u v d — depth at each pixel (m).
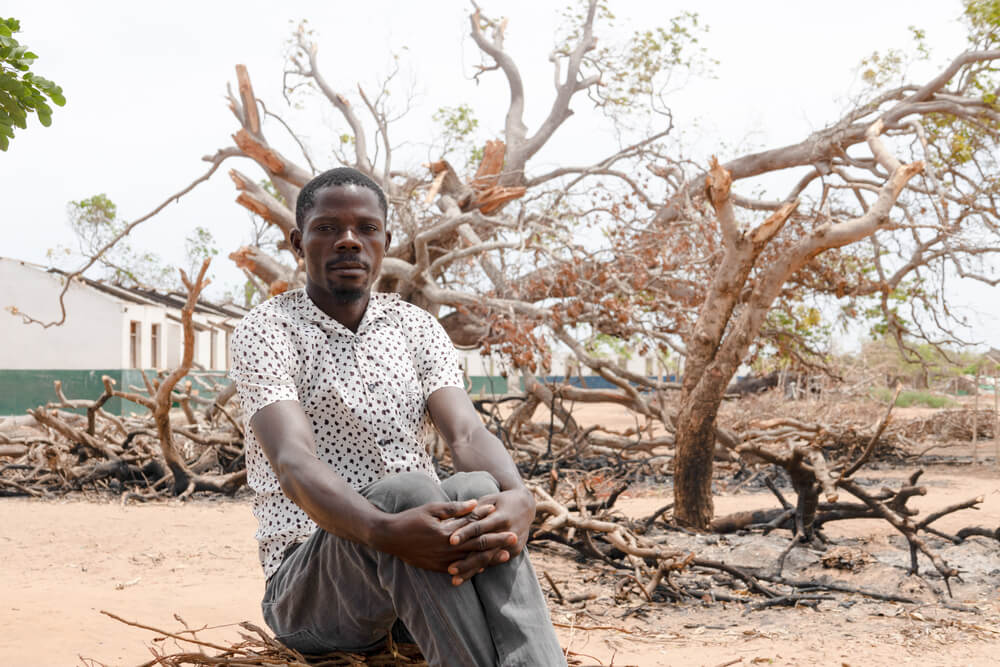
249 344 2.87
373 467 2.94
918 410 29.41
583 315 16.17
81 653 4.20
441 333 3.23
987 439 19.64
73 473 12.28
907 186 16.81
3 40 4.68
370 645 2.84
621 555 6.93
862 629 5.30
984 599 6.03
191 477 11.94
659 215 19.05
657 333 15.79
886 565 6.72
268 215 16.45
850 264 17.72
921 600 6.02
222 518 9.95
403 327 3.17
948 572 6.27
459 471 2.88
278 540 2.95
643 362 35.88
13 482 11.93
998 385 16.64
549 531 6.62
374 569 2.55
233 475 11.98
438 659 2.44
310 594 2.77
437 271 15.59
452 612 2.41
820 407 17.83
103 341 32.69
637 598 6.05
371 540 2.42
